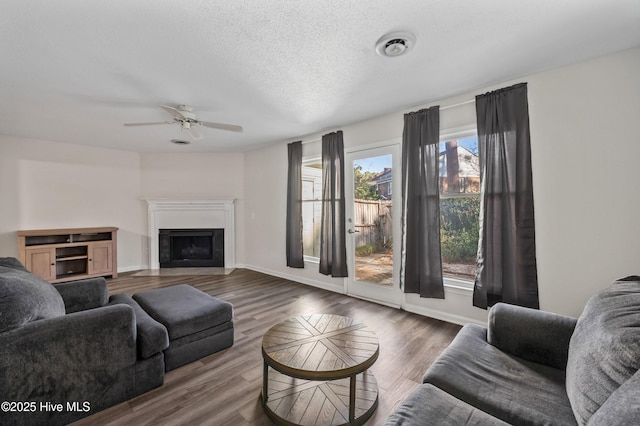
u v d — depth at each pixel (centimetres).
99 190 509
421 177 307
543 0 159
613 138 215
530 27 182
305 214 465
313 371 149
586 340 122
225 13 166
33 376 151
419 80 255
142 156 553
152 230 549
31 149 448
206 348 232
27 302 155
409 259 315
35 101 291
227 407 176
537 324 153
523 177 247
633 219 210
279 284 451
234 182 571
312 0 156
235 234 572
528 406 117
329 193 404
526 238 246
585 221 227
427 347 247
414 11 167
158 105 305
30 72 232
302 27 180
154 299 258
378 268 362
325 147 408
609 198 218
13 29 176
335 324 206
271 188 513
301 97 290
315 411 169
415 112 312
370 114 343
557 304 239
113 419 165
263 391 175
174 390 191
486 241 266
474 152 307
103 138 446
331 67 230
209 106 311
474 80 256
